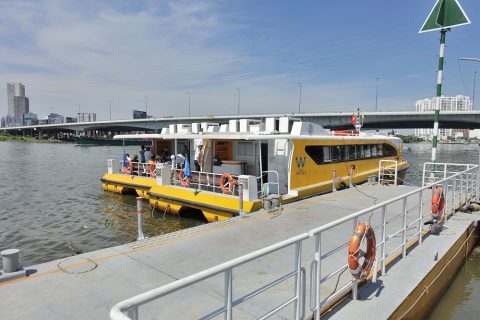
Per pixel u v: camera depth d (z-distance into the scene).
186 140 17.52
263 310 4.91
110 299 5.18
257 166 14.07
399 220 9.58
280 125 13.72
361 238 4.77
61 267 6.23
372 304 5.04
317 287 4.32
